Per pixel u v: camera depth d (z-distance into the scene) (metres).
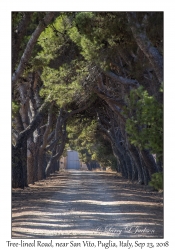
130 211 28.17
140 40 24.33
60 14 33.31
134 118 20.50
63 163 170.88
